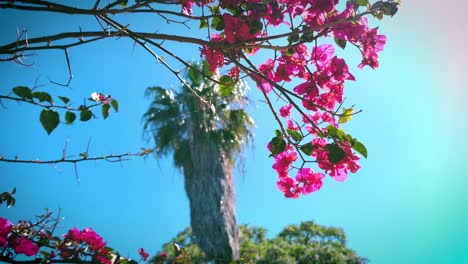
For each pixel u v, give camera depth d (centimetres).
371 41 111
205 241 690
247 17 115
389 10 105
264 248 970
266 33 124
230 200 718
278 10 114
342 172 122
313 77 123
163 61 119
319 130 114
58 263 165
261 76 117
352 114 119
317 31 117
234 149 716
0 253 152
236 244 700
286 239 1104
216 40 134
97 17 113
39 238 175
